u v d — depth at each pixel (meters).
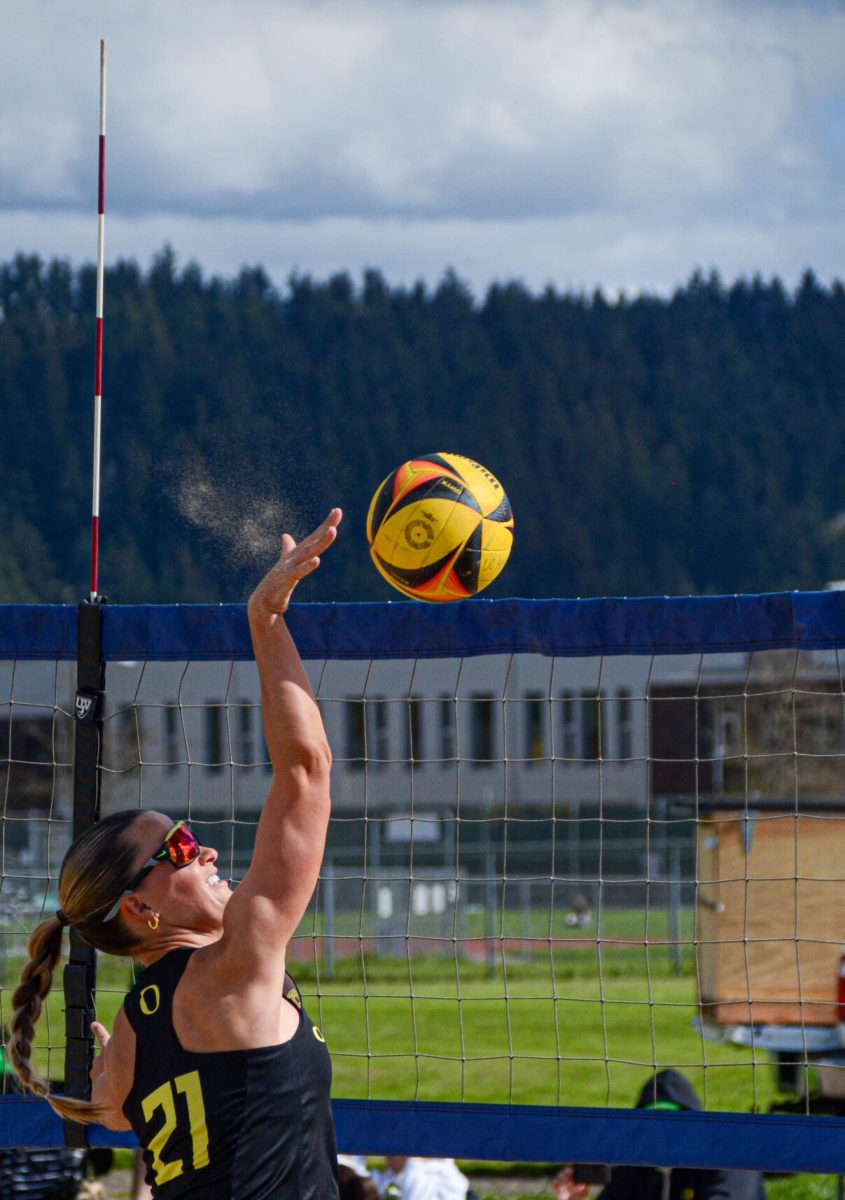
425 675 92.56
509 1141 7.33
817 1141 7.05
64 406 173.88
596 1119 7.27
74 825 7.80
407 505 7.69
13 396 173.62
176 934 4.95
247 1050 4.65
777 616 7.43
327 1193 4.77
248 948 4.69
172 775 82.62
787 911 19.03
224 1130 4.60
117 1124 5.35
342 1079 20.64
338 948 42.97
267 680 4.96
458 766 7.86
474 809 87.75
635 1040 24.45
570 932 48.78
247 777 83.44
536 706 93.88
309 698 4.98
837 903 19.00
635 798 89.06
